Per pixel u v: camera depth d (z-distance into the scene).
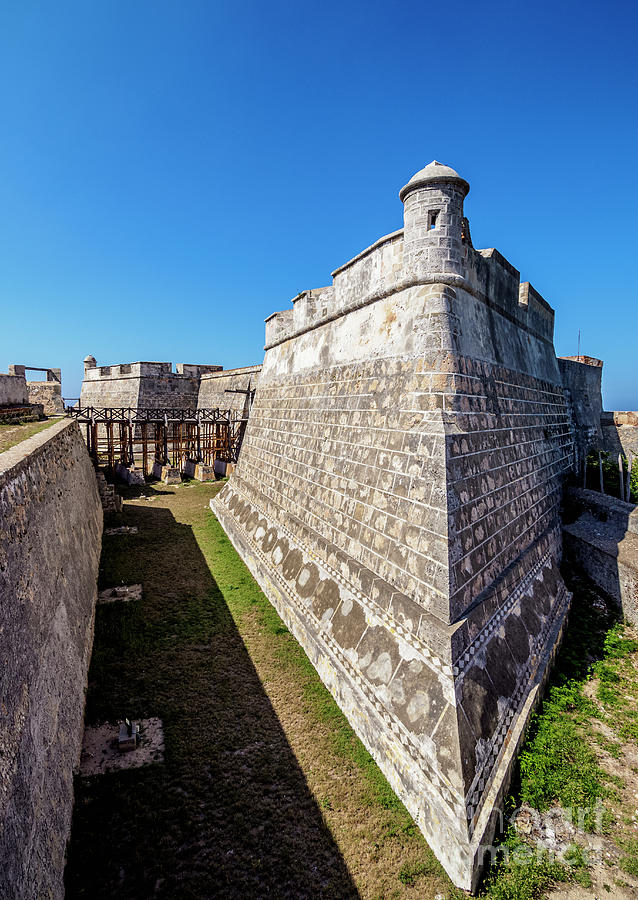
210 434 29.94
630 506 11.40
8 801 3.54
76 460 13.26
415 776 5.30
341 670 7.14
